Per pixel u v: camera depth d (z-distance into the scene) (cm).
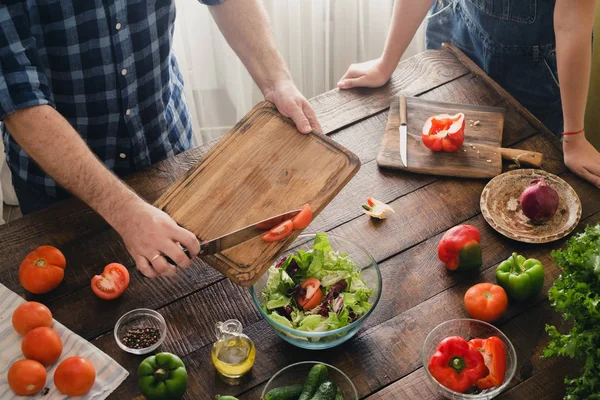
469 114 189
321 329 136
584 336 126
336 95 200
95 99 179
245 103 293
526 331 147
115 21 166
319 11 268
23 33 146
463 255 152
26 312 142
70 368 133
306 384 132
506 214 168
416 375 140
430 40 233
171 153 207
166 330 146
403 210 170
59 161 145
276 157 156
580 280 132
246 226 143
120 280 151
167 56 186
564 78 174
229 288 154
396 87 201
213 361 137
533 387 138
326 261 146
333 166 154
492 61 212
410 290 154
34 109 143
